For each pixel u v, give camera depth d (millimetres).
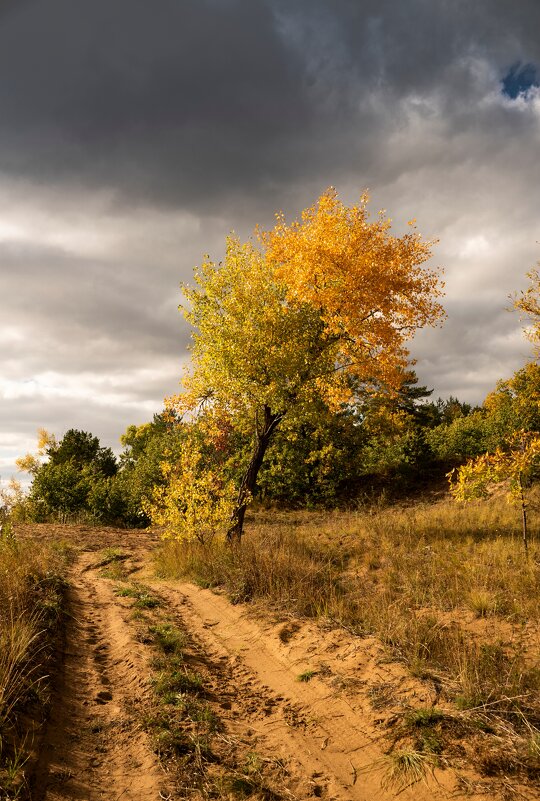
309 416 14008
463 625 6660
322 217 12531
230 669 5879
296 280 12414
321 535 14438
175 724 4340
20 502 23500
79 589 9461
